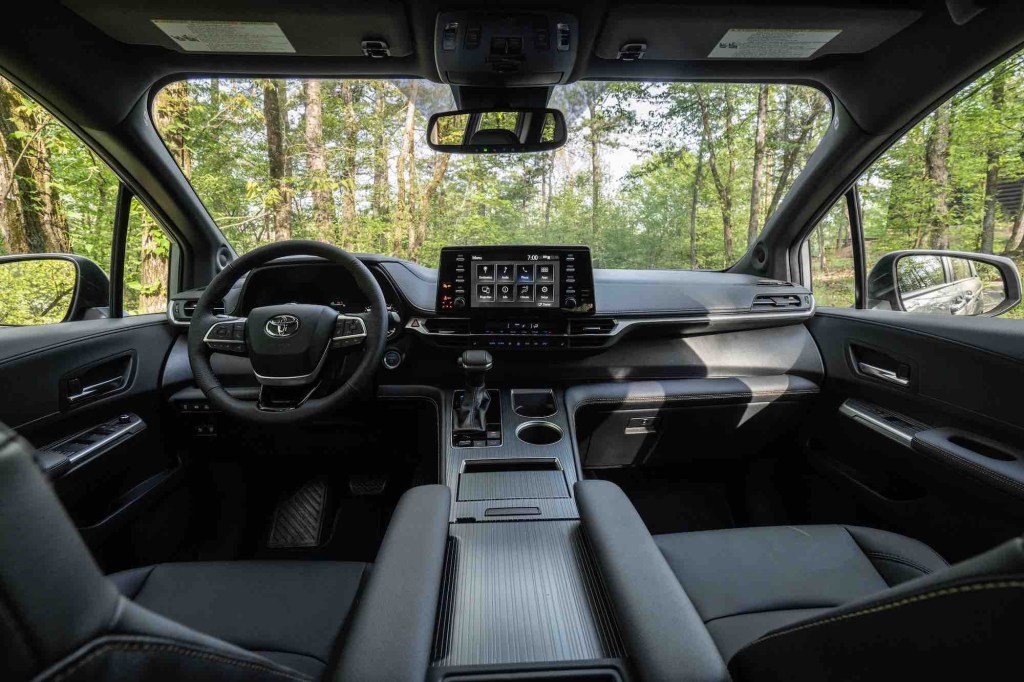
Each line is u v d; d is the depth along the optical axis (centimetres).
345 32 168
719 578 112
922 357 161
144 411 183
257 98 333
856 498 183
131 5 150
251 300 210
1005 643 38
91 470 152
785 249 237
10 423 134
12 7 139
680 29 167
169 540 190
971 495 138
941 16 152
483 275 197
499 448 171
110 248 200
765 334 213
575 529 124
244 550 205
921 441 151
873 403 183
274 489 226
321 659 93
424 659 66
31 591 35
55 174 274
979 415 143
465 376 192
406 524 96
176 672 45
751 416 203
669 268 276
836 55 182
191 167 271
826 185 211
